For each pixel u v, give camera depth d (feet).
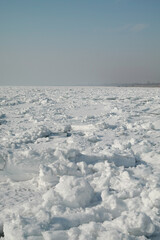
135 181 12.08
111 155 15.58
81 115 39.50
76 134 24.94
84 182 10.32
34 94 79.61
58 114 40.40
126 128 28.19
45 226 7.82
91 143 20.88
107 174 12.91
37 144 19.49
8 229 7.52
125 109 44.83
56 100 61.36
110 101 58.85
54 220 8.21
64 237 7.38
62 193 9.88
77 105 51.55
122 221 8.09
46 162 14.01
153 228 7.95
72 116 38.32
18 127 29.30
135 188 11.23
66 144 19.75
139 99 64.13
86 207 9.84
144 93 89.51
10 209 9.32
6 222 7.93
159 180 12.71
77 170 13.21
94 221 8.65
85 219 8.52
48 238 7.18
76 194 9.75
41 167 12.55
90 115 37.55
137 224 7.88
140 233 7.98
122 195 10.56
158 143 21.62
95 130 26.73
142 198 10.06
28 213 8.91
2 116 37.78
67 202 9.62
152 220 8.71
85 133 25.53
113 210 9.41
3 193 11.44
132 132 26.37
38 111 43.29
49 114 40.01
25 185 12.54
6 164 13.43
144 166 15.07
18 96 71.31
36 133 22.57
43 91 99.60
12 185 12.58
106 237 7.29
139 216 8.05
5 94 78.33
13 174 13.35
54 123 31.22
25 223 7.76
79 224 8.35
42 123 31.45
